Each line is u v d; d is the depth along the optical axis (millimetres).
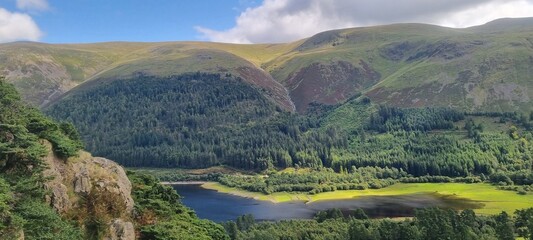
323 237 123062
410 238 118312
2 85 54844
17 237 39531
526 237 120438
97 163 60469
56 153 54062
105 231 50156
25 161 48031
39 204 44594
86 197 52750
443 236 115000
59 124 64062
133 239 52938
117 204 54375
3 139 47969
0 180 41500
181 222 66250
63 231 45094
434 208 135500
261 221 161750
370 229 125625
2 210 39188
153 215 61531
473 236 112312
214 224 77750
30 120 54281
